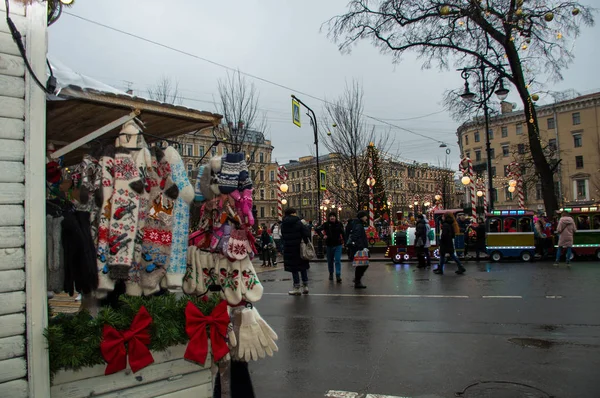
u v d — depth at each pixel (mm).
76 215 2889
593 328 6516
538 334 6246
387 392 4336
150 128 4043
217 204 3535
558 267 14195
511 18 16797
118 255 2912
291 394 4344
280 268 17219
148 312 2971
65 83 3025
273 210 74312
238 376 3676
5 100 2418
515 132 66188
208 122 3824
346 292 10438
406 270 14867
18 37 2398
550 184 19953
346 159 27688
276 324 7289
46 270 2580
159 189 3240
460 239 17812
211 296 3330
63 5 3158
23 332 2428
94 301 3213
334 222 12375
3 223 2383
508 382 4488
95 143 3736
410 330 6645
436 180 57000
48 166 3064
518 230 16734
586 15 16594
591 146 58906
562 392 4207
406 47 20125
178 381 3061
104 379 2752
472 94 17938
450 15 18531
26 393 2414
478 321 7094
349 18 20109
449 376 4711
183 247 3273
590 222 16625
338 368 5074
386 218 28891
